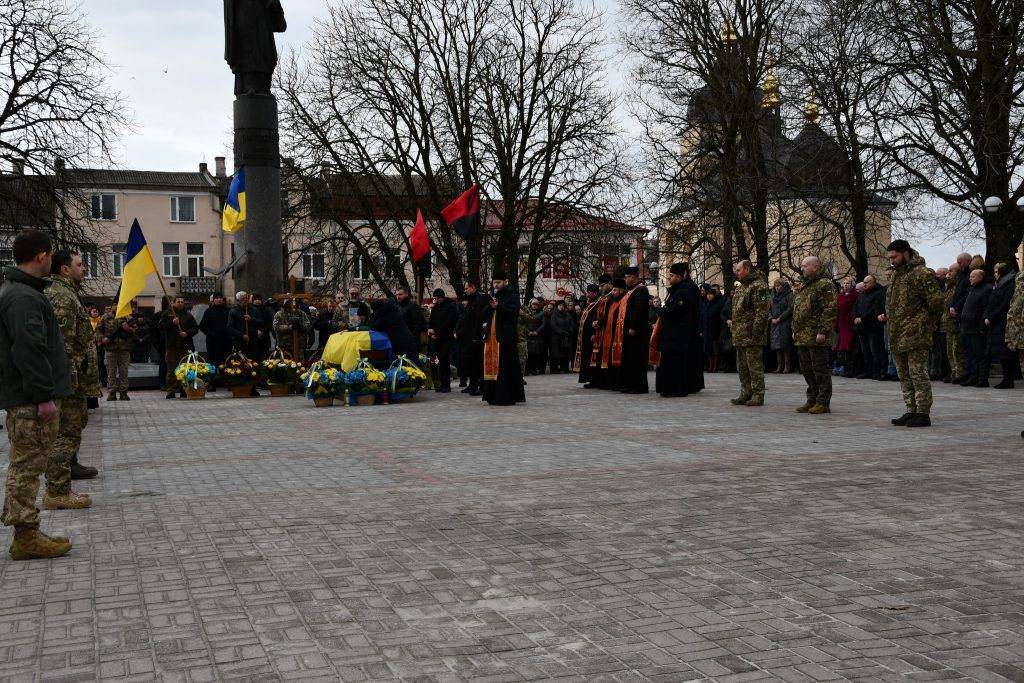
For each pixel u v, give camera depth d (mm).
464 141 34625
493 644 4113
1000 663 3762
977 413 12594
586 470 8539
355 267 36844
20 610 4750
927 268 11203
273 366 19312
